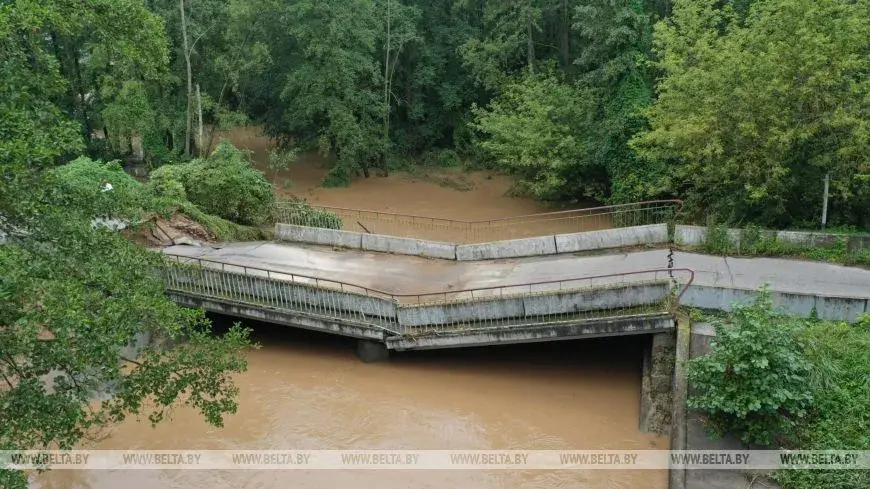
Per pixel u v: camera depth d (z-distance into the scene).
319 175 36.62
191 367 10.88
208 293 17.19
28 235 9.41
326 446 13.45
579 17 25.94
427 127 38.22
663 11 29.83
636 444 13.05
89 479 12.53
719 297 14.32
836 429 11.08
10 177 8.91
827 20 17.33
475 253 19.34
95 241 9.76
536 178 27.53
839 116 16.44
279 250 20.50
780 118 17.44
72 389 9.67
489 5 32.69
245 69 30.84
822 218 18.33
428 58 35.97
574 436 13.47
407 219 28.67
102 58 27.14
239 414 14.57
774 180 17.62
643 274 16.42
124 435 13.83
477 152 35.38
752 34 18.28
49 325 8.66
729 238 17.77
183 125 30.47
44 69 11.06
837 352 12.47
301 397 15.20
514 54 33.47
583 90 27.22
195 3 30.08
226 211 22.48
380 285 17.42
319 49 29.97
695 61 20.44
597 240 18.80
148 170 31.33
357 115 35.00
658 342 14.45
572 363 16.36
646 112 21.36
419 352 17.00
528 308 15.12
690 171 20.45
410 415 14.45
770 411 11.16
